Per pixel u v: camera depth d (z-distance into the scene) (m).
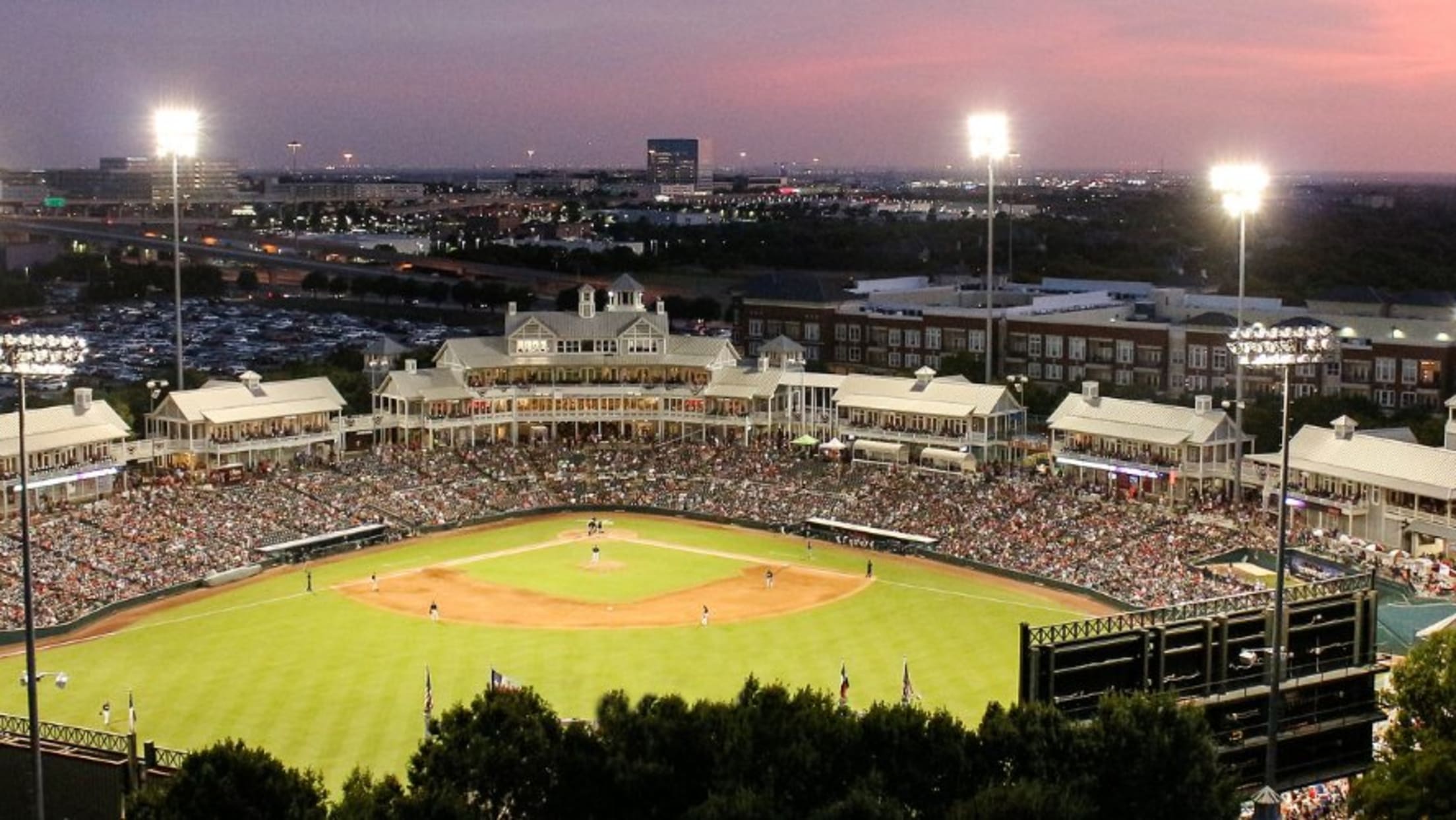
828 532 167.00
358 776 73.38
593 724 91.44
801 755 72.81
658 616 135.50
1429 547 136.62
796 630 130.12
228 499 163.00
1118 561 142.38
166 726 104.12
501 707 77.75
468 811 69.38
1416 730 77.94
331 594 143.25
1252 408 188.88
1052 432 171.62
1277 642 77.62
